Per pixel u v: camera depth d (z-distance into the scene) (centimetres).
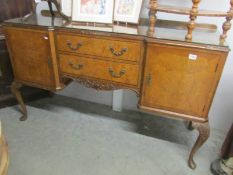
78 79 154
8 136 173
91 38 136
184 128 189
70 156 157
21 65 166
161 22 156
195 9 117
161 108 142
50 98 226
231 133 136
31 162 151
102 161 154
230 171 143
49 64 154
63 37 143
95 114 204
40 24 146
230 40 155
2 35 179
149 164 153
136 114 205
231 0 117
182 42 119
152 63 130
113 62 139
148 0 160
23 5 192
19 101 185
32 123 188
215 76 122
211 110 182
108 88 150
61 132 179
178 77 129
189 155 153
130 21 151
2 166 86
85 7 152
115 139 174
